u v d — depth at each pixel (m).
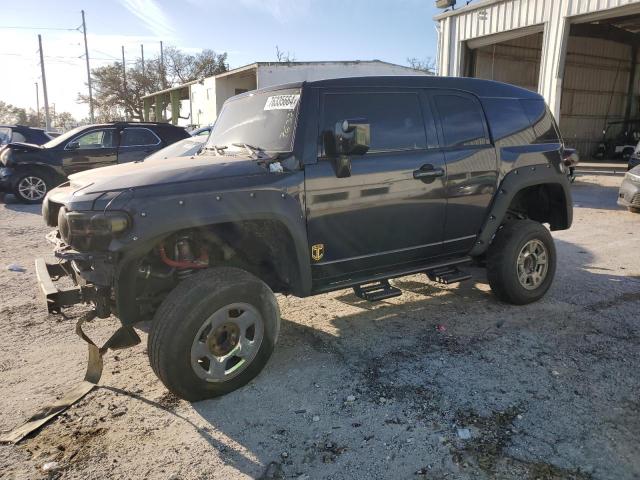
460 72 21.36
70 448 2.87
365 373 3.64
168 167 3.35
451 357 3.87
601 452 2.74
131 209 2.93
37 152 11.70
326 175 3.61
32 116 79.38
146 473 2.66
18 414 3.19
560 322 4.53
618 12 15.44
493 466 2.65
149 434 2.99
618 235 8.19
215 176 3.26
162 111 44.59
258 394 3.38
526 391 3.36
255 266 3.85
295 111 3.67
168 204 3.02
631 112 29.83
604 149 27.61
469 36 20.50
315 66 24.02
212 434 2.98
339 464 2.70
